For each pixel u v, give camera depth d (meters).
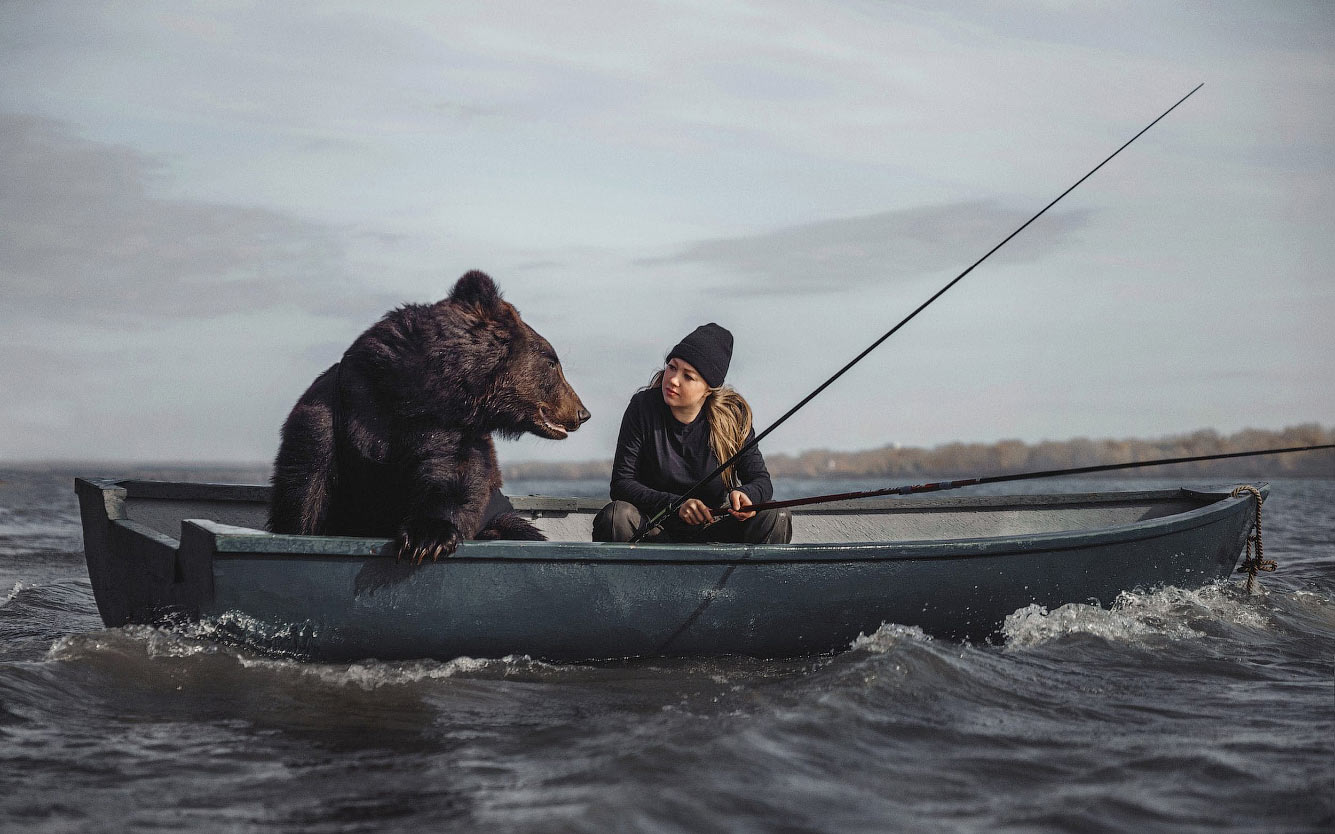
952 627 5.00
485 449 4.61
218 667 4.11
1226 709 3.99
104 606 5.34
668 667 4.54
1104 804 2.93
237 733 3.60
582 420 4.71
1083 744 3.51
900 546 4.77
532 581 4.38
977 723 3.74
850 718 3.71
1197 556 5.96
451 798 2.98
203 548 4.07
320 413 4.27
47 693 3.95
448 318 4.30
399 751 3.43
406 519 4.26
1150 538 5.54
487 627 4.38
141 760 3.31
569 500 6.75
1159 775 3.19
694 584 4.54
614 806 2.81
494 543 4.29
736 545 4.56
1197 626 5.45
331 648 4.26
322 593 4.17
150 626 4.60
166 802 2.96
